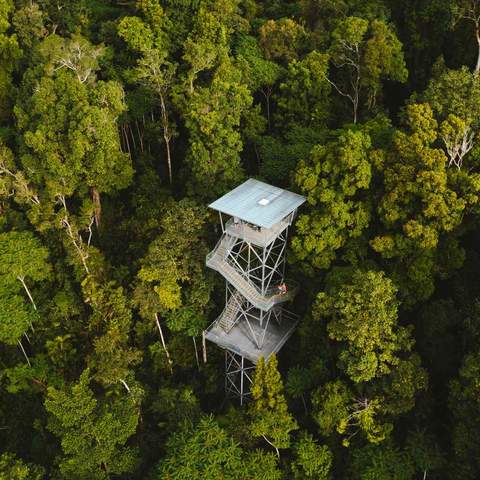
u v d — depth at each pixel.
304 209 41.25
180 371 47.72
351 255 38.91
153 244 42.78
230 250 40.72
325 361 38.56
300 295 44.19
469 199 36.25
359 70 51.69
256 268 40.09
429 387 37.62
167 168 59.66
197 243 43.72
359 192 39.41
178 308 45.00
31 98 49.25
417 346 38.59
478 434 32.38
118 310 44.72
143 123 61.22
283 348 45.09
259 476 34.59
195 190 47.31
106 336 41.41
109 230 54.03
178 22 59.47
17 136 54.41
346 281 36.62
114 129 48.66
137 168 59.12
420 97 45.06
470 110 41.19
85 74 50.28
